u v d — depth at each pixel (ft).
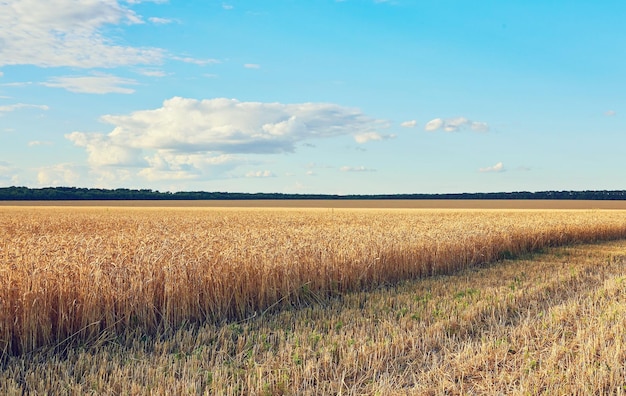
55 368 23.66
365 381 22.38
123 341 28.76
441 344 26.86
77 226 93.76
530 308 35.29
